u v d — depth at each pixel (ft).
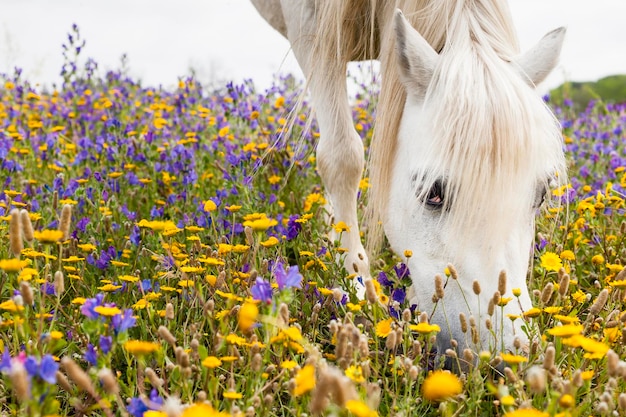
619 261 10.98
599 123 22.34
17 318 6.48
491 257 7.89
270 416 7.00
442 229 8.45
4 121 20.67
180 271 9.46
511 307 7.79
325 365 6.19
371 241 10.77
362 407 4.90
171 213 13.25
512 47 9.61
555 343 7.52
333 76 11.73
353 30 11.55
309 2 12.26
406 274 11.12
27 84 23.63
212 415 4.88
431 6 9.69
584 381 6.99
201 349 6.51
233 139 18.49
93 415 7.09
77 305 9.16
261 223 7.66
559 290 7.82
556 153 8.63
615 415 6.33
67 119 21.36
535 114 8.26
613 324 7.57
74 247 10.39
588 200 12.50
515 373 6.79
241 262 9.37
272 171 15.88
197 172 16.34
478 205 7.88
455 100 8.25
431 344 7.54
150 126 19.95
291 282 6.61
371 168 10.05
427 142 8.64
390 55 9.93
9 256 9.93
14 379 4.92
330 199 12.87
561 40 9.18
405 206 9.04
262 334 8.00
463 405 6.85
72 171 16.22
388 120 9.71
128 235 11.96
